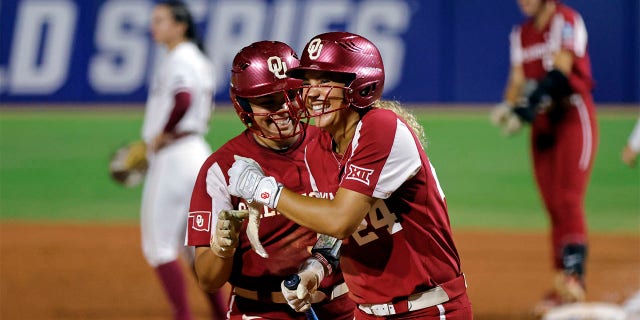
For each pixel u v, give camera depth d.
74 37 53.19
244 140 13.61
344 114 12.16
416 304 12.27
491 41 51.88
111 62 53.12
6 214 39.09
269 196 11.73
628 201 40.16
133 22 52.97
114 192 42.75
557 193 25.36
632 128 48.34
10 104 53.44
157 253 22.52
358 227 12.10
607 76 51.12
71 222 37.59
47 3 53.16
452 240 12.52
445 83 52.31
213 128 48.81
